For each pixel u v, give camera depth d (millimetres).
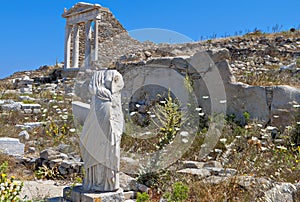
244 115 9141
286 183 5078
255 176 5598
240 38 18766
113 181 4930
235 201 4734
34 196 5492
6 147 8438
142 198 4562
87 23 23609
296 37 17766
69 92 16969
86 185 5066
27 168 7730
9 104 13250
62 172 7168
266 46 17422
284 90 8938
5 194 4191
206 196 4770
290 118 8680
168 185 5836
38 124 11305
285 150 7047
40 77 23000
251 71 12922
